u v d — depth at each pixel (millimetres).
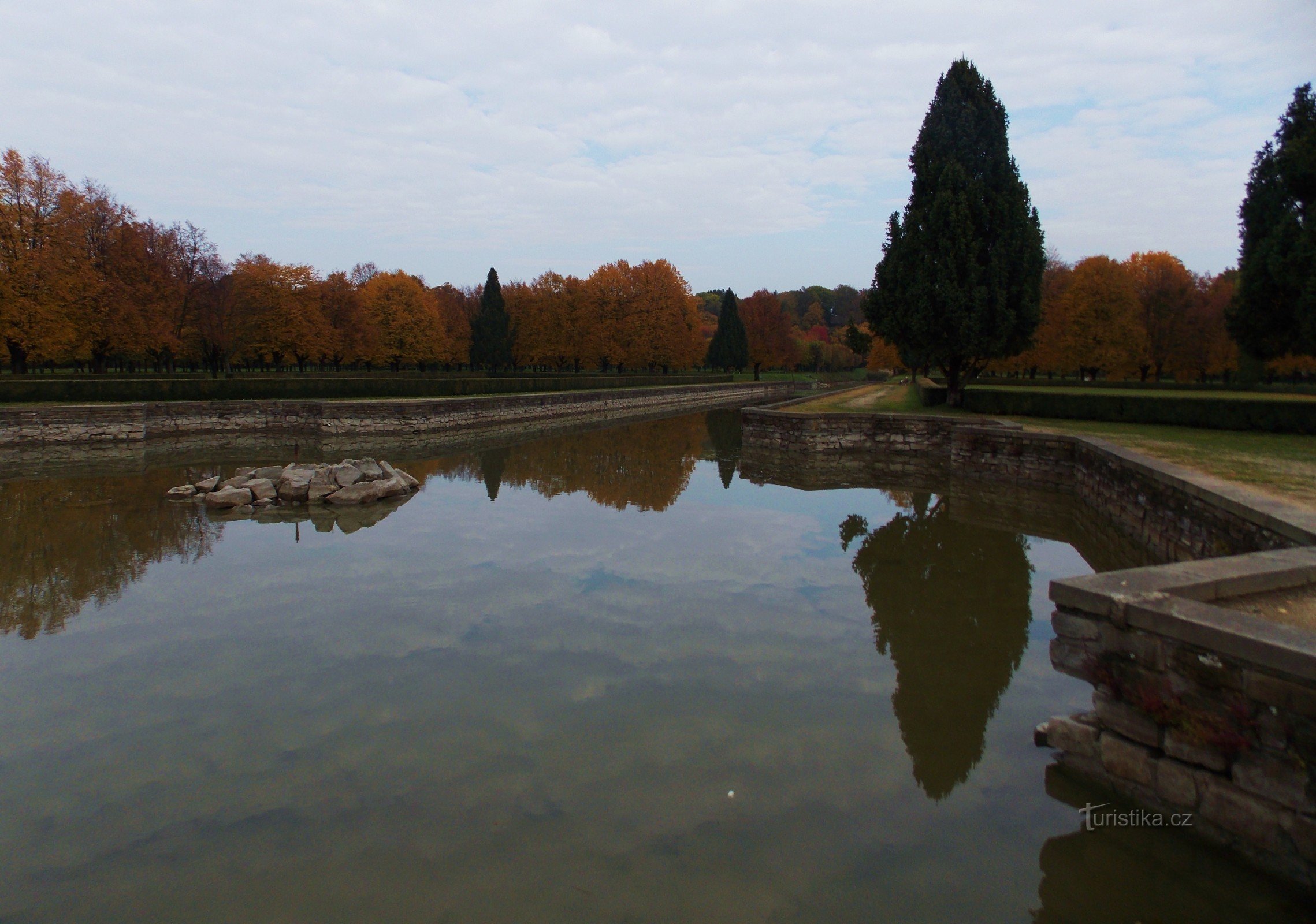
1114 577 5086
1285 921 3742
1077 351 41094
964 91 24781
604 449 26531
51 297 30406
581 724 5910
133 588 9680
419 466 21547
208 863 4266
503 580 9961
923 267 24734
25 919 3828
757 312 75250
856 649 7473
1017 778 5078
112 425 26984
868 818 4637
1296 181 19109
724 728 5820
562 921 3762
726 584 9734
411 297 57750
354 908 3877
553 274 65500
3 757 5492
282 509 14945
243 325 43594
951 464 20750
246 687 6676
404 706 6258
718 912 3820
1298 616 4711
